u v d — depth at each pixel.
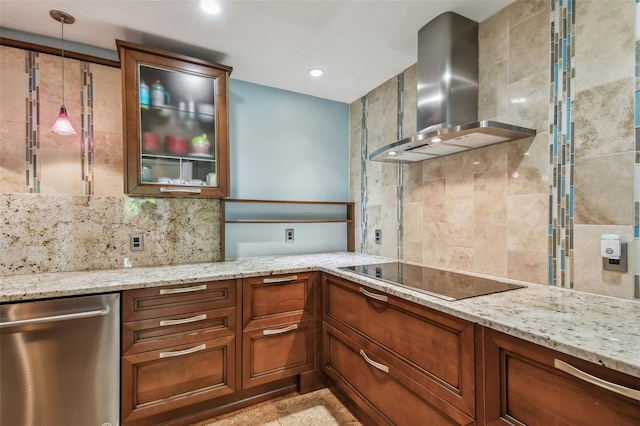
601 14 1.21
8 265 1.69
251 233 2.43
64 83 1.81
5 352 1.30
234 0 1.49
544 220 1.40
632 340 0.81
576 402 0.80
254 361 1.82
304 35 1.79
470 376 1.06
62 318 1.34
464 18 1.62
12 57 1.70
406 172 2.20
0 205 1.67
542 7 1.40
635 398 0.68
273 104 2.52
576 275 1.29
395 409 1.41
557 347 0.81
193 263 2.12
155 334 1.57
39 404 1.35
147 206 2.02
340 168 2.82
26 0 1.47
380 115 2.46
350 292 1.74
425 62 1.69
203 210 2.20
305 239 2.65
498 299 1.20
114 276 1.66
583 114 1.26
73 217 1.83
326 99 2.76
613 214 1.18
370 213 2.58
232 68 2.08
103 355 1.45
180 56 1.85
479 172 1.69
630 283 1.14
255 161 2.45
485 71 1.64
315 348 2.00
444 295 1.25
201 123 1.95
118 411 1.49
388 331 1.45
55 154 1.79
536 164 1.42
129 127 1.73
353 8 1.55
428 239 2.02
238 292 1.76
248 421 1.72
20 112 1.72
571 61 1.30
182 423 1.68
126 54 1.72
